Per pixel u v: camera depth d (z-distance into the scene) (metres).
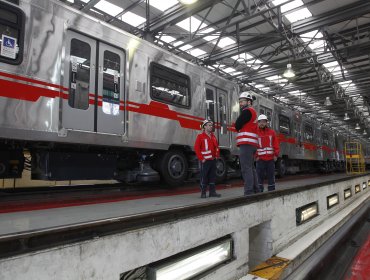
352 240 5.52
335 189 6.94
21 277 1.45
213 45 12.63
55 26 4.90
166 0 9.41
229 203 3.12
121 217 1.98
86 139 5.23
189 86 7.62
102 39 5.61
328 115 27.44
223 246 3.02
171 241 2.37
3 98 4.22
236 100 9.66
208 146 5.72
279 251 3.93
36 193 5.71
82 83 5.27
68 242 1.67
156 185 8.04
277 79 16.94
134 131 6.07
